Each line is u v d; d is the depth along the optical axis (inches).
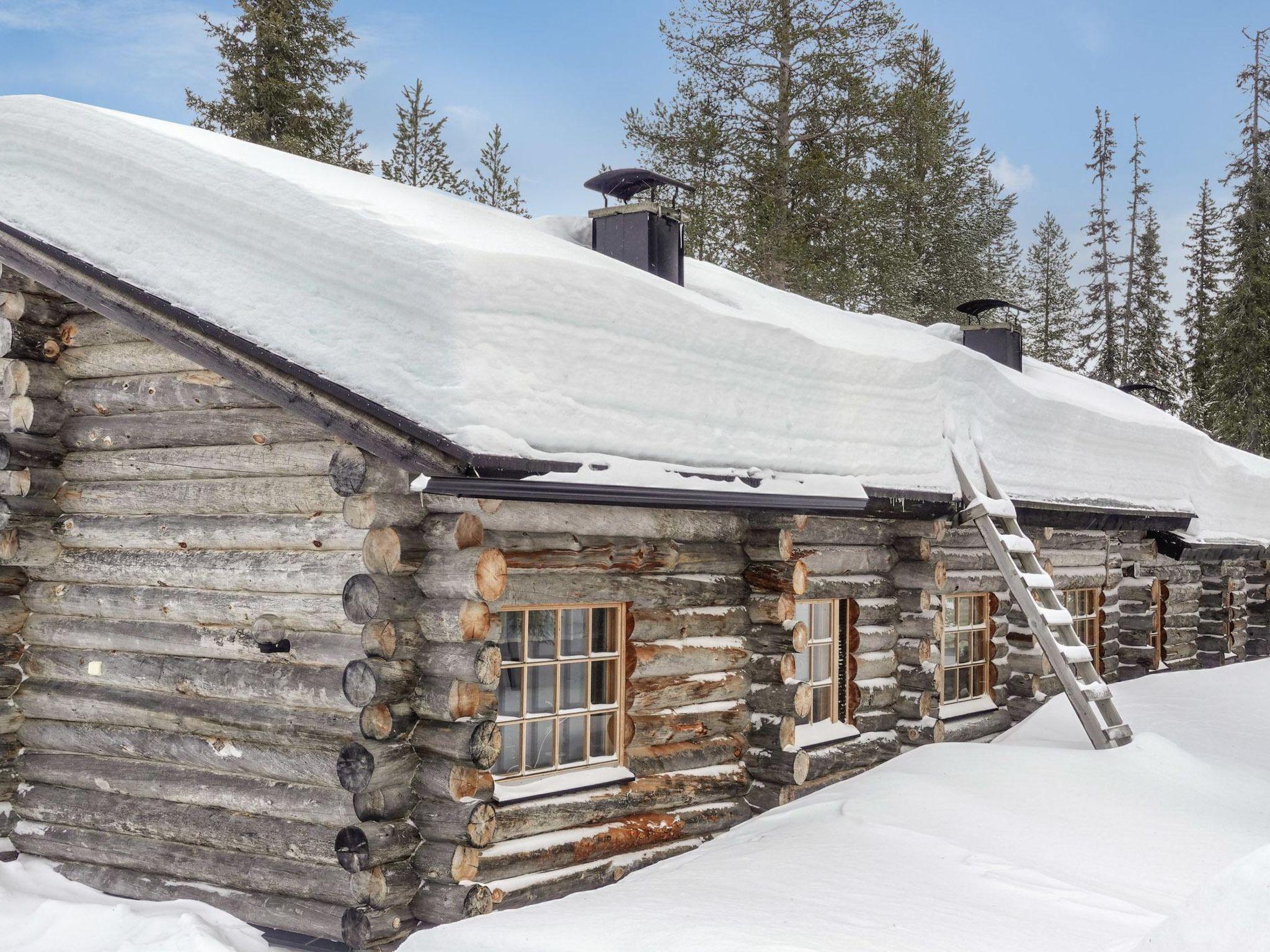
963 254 1213.1
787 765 330.3
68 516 319.0
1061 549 515.5
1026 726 414.9
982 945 203.8
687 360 316.2
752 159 896.3
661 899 229.3
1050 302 1704.0
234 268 277.9
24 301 316.2
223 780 274.7
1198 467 621.3
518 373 259.4
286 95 959.0
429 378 246.2
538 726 282.8
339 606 256.2
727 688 330.3
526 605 273.3
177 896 276.5
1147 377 1503.4
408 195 348.8
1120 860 269.7
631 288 301.1
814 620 379.9
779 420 348.5
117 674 297.9
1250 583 732.7
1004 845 276.7
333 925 251.1
